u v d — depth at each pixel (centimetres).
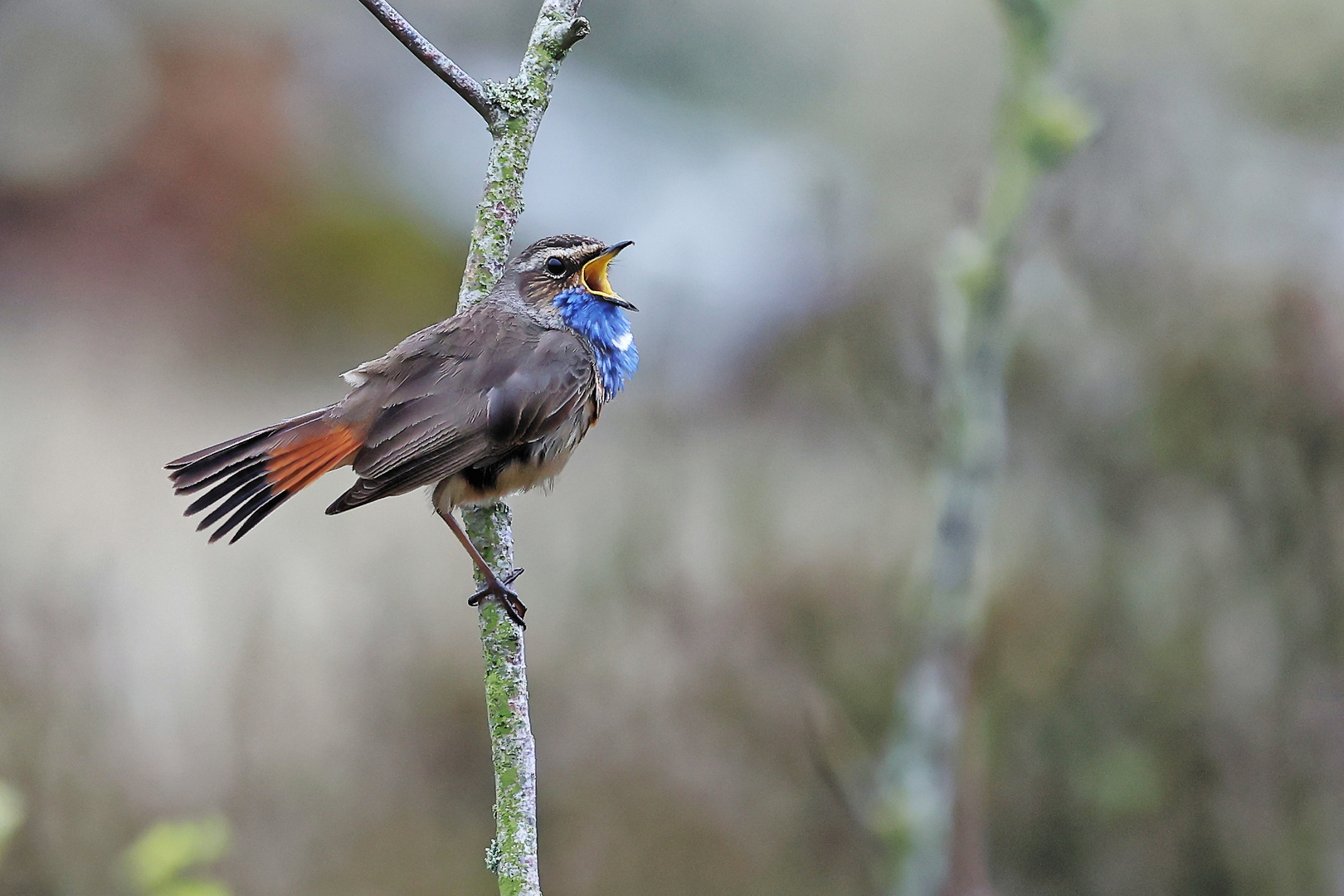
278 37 3419
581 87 3006
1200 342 1084
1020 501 1159
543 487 803
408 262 3172
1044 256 1062
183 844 750
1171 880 1076
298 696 1298
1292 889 1054
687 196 2698
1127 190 1084
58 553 1375
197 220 3181
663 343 1742
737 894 1151
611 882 1169
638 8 3097
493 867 602
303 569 1575
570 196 2769
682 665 1223
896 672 1146
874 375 1244
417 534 1597
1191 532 1106
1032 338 1085
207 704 1293
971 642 589
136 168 3209
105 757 1212
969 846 705
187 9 3391
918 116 2189
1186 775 1087
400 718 1285
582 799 1198
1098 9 1220
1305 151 1216
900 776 591
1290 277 1079
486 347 780
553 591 1298
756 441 1393
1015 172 544
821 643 1188
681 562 1269
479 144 3366
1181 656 1098
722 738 1195
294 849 1201
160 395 2678
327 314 3086
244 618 1403
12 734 1188
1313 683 1073
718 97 2942
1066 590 1130
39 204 3164
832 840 1163
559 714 1230
